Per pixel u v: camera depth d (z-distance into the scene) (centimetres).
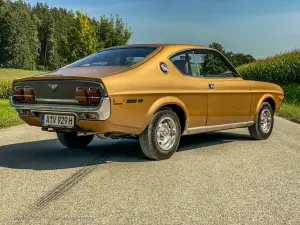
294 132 870
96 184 429
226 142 718
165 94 537
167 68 557
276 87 793
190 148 652
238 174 479
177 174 474
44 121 519
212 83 620
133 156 582
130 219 327
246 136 796
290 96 2069
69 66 582
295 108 1474
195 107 588
